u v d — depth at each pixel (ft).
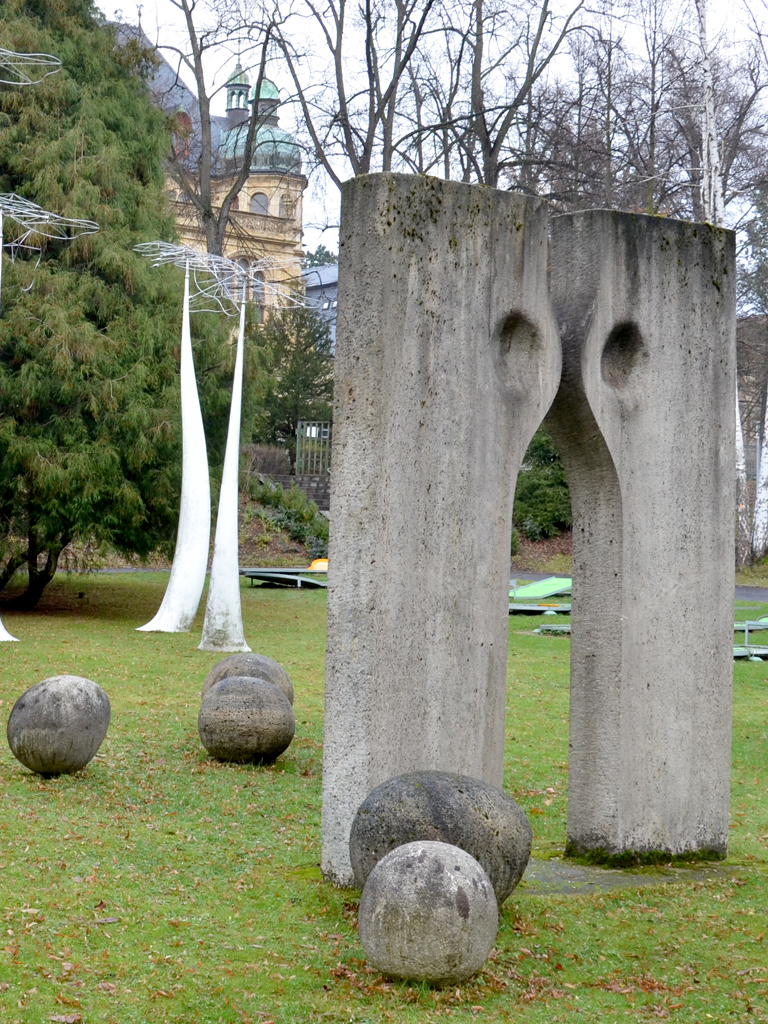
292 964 18.10
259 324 145.59
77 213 75.77
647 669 24.85
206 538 73.00
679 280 25.48
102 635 68.44
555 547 139.13
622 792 24.53
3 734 38.04
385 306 22.06
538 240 23.86
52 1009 15.83
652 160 109.81
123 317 77.05
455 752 22.86
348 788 22.13
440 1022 16.10
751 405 154.40
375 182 22.11
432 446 22.57
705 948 19.95
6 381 73.00
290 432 153.69
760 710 50.98
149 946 18.44
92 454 72.64
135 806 28.99
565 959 19.08
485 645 23.27
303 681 54.60
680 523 25.38
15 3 78.69
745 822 31.17
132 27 96.17
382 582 22.06
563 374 24.14
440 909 17.11
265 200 182.70
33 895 20.43
